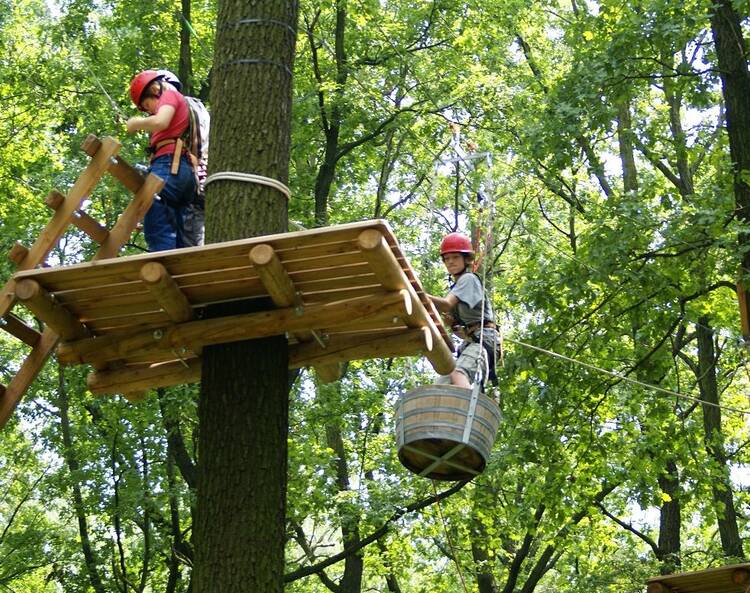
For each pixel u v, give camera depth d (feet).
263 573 19.30
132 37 51.24
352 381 56.18
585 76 44.83
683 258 44.24
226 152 21.18
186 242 22.77
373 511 51.34
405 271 20.27
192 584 19.38
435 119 57.52
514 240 63.46
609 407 50.37
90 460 56.08
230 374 20.30
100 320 20.47
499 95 56.80
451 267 24.59
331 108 55.16
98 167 21.29
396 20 58.23
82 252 55.98
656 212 45.75
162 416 50.31
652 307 45.60
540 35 66.08
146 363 22.24
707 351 56.95
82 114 54.95
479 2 56.54
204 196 22.81
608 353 49.39
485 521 53.36
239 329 19.80
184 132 22.82
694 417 61.05
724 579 30.71
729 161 43.16
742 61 43.42
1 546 60.29
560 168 46.06
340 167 59.88
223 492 19.65
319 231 17.95
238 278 19.27
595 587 58.59
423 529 57.31
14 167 57.16
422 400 21.53
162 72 23.31
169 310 19.60
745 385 64.49
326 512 53.11
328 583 58.75
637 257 44.62
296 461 50.14
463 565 62.23
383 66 57.52
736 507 64.08
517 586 69.26
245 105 21.44
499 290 56.29
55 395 59.16
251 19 21.89
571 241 61.41
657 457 48.44
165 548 52.70
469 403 21.44
